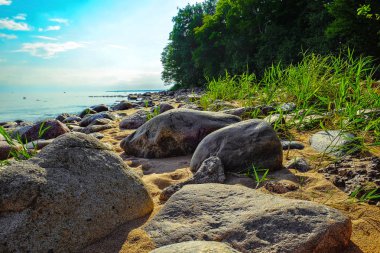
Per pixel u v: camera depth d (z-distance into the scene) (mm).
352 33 15898
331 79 4551
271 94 4965
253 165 2646
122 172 2064
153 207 2145
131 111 9703
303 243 1448
